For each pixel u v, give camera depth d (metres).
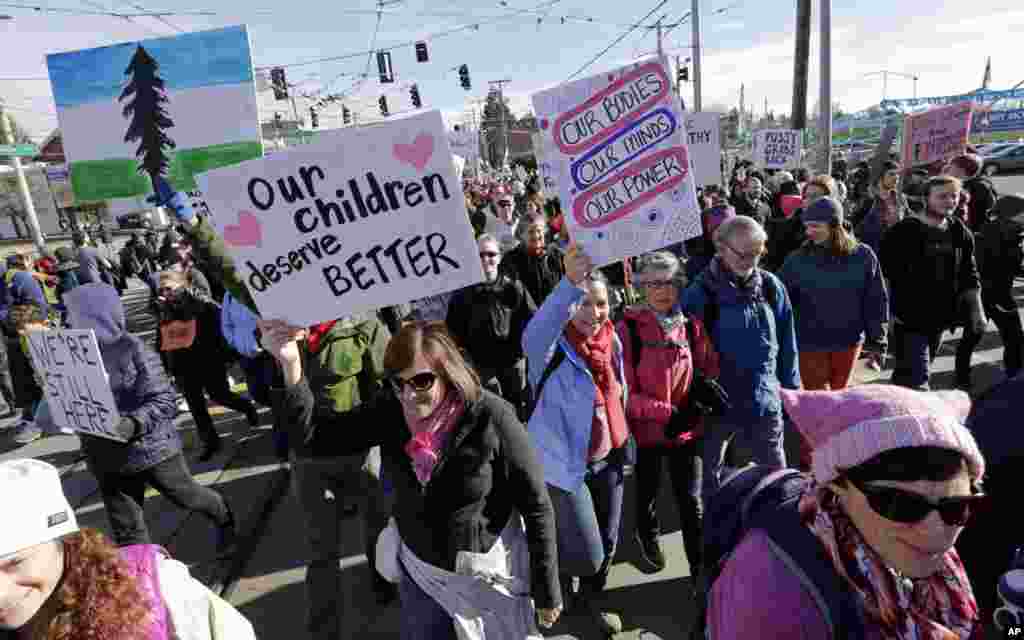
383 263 2.00
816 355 3.64
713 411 2.81
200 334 5.04
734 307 2.88
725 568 1.12
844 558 1.03
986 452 1.45
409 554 2.00
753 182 9.02
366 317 2.92
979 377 5.32
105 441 2.96
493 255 4.12
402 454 1.97
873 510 0.99
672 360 2.78
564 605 2.94
